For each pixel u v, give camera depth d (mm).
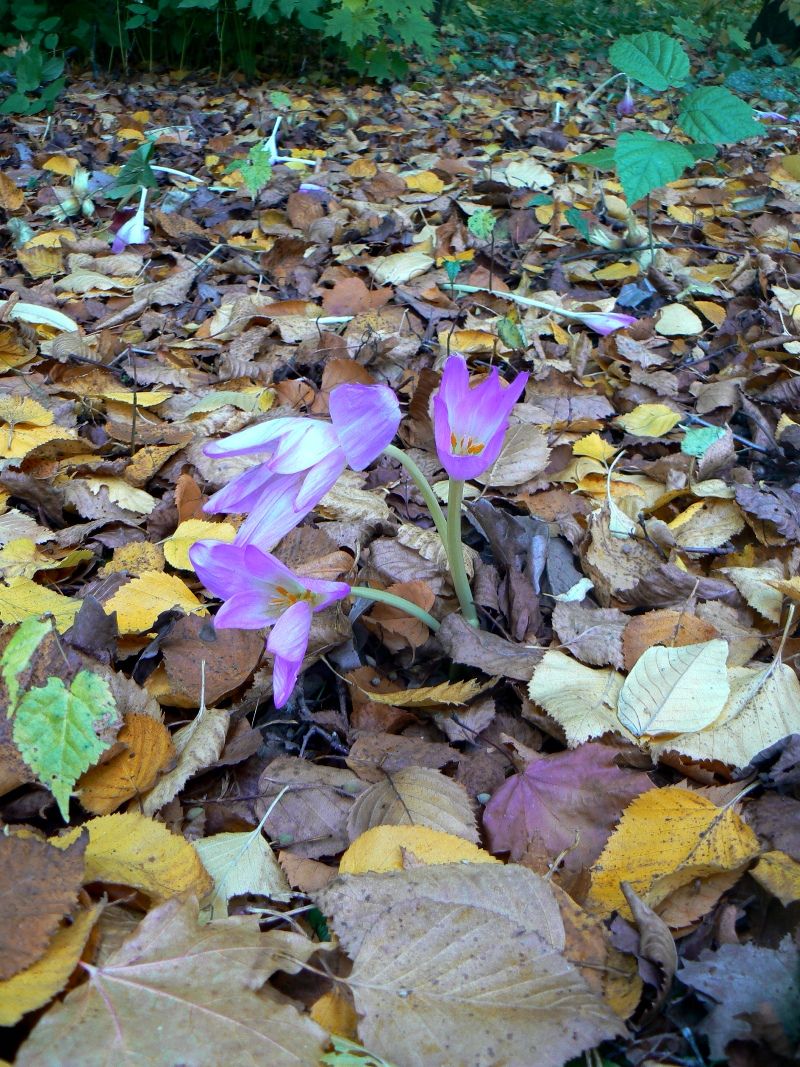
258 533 409
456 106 2229
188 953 312
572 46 3191
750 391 794
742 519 618
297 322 921
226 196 1433
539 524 576
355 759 443
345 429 407
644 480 699
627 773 418
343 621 518
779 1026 307
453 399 441
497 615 547
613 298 991
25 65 1905
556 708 458
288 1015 298
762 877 364
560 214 1218
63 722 400
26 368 853
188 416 771
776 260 1092
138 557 583
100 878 343
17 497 652
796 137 1893
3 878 316
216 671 486
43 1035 282
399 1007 310
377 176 1450
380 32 2326
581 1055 316
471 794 438
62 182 1491
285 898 371
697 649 473
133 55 2543
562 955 328
